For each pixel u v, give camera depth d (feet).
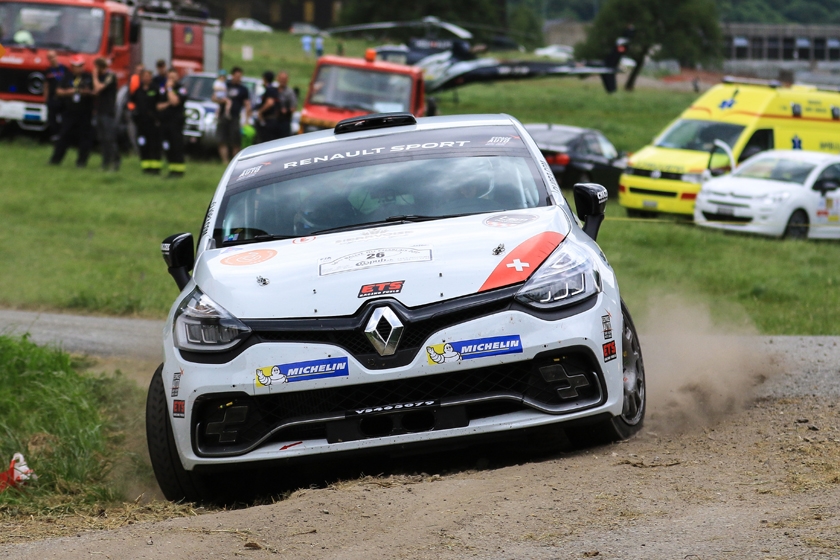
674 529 26.03
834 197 140.77
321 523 29.09
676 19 640.17
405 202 40.45
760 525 25.70
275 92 164.86
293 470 38.96
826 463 32.09
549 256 35.73
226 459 33.78
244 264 36.88
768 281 95.30
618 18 638.12
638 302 82.84
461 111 352.28
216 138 175.52
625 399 37.27
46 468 40.98
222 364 33.73
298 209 40.68
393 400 33.42
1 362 55.93
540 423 33.58
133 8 193.98
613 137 286.05
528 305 33.86
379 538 27.48
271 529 28.91
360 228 39.19
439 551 25.98
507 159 42.83
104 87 161.68
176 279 41.34
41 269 98.12
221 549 27.43
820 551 23.24
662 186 150.20
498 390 33.68
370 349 33.14
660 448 36.09
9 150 180.96
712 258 113.50
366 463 38.75
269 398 33.53
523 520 27.86
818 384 47.60
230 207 41.52
